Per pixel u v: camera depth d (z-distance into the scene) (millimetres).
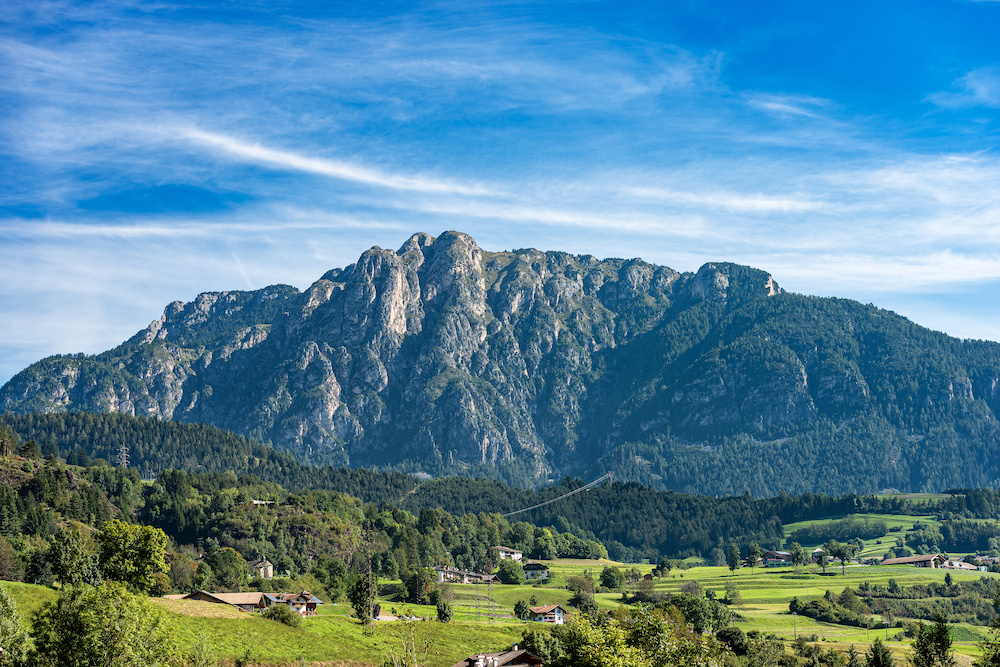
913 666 98938
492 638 153500
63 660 79000
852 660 152375
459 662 123312
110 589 83188
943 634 98375
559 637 138125
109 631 79875
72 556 139625
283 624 137000
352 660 125625
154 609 89438
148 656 82375
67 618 79750
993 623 86375
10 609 82000
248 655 118438
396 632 147125
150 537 141125
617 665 66188
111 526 141125
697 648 74750
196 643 103250
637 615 74438
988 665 84125
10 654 78500
